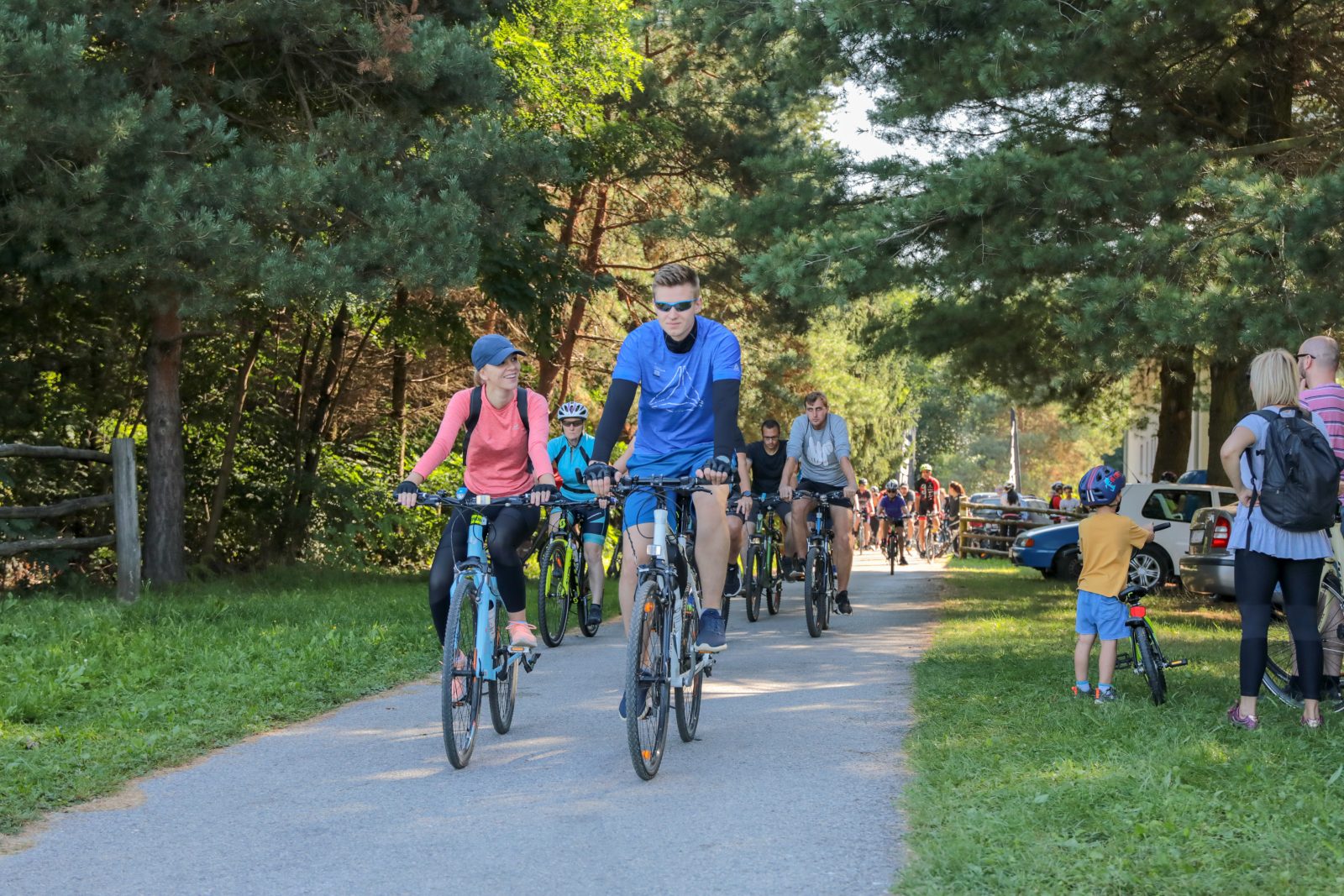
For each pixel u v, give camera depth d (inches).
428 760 237.0
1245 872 159.8
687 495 236.1
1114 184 492.7
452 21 600.7
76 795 209.5
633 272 1123.9
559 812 199.6
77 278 460.1
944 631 439.5
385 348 843.4
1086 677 289.3
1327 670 276.4
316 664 331.6
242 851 181.8
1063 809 187.9
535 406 255.9
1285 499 242.4
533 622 404.8
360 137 522.9
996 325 719.1
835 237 531.5
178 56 494.6
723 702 294.5
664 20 811.4
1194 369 757.3
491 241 560.1
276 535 755.4
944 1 515.2
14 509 445.7
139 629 373.7
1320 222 437.4
